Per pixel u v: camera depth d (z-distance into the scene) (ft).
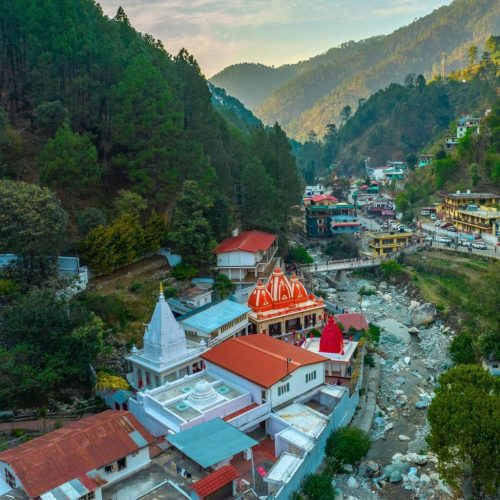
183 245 242.99
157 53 372.99
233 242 269.44
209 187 276.41
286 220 359.66
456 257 349.41
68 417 151.94
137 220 237.04
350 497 136.05
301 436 141.28
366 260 361.92
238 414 148.56
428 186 539.29
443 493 137.59
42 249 184.85
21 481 108.06
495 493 123.44
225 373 164.66
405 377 207.72
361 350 206.28
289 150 354.33
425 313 274.77
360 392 186.09
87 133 264.11
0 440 136.26
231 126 428.15
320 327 232.73
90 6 337.31
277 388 155.43
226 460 124.57
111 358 181.57
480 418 124.16
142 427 129.80
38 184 229.25
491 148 493.77
